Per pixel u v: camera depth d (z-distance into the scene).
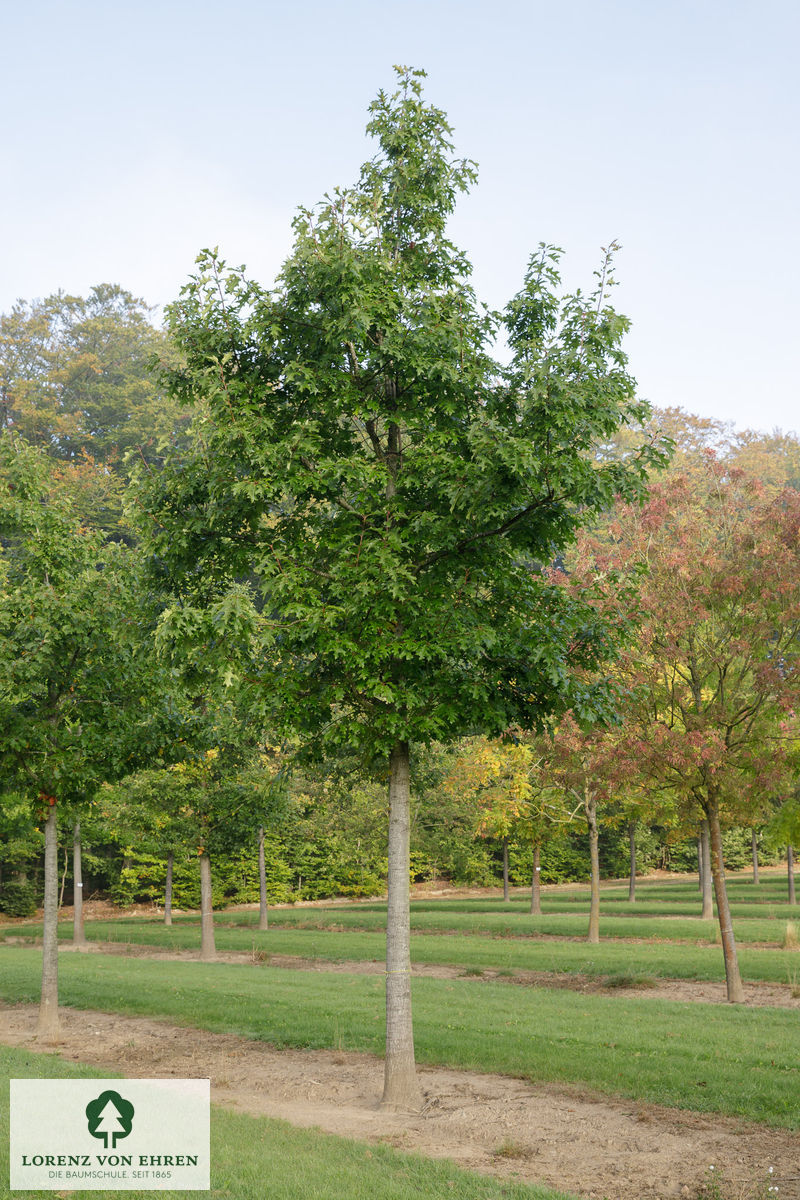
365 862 47.16
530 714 11.36
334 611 9.51
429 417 10.99
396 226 11.66
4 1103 8.84
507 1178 7.42
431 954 24.02
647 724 16.95
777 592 16.02
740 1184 7.29
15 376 76.25
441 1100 10.01
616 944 25.47
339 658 10.20
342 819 44.31
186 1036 14.03
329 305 10.46
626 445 70.44
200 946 29.06
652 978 19.20
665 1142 8.44
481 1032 13.27
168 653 10.45
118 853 49.84
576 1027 13.51
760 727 16.66
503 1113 9.46
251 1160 7.33
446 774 28.80
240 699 10.36
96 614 14.69
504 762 27.98
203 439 10.61
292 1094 10.45
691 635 16.80
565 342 10.59
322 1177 6.96
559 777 23.19
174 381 10.98
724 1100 9.62
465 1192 6.81
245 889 47.34
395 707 9.98
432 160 11.44
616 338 10.36
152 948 29.50
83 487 56.06
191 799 25.38
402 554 10.53
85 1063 12.12
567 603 11.04
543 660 10.41
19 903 45.94
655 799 19.55
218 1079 11.09
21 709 15.20
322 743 11.26
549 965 21.44
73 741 14.73
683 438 73.75
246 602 9.27
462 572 10.74
